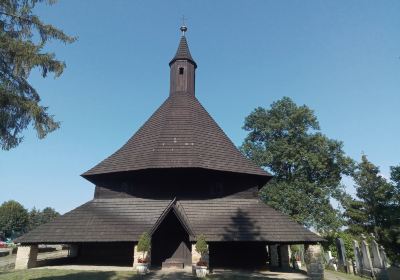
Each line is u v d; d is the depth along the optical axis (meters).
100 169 20.19
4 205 76.62
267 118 39.66
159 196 18.91
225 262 18.17
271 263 21.88
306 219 34.62
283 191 35.91
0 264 22.17
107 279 13.41
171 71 25.45
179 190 18.98
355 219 36.62
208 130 21.94
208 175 19.44
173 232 18.42
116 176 19.95
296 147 36.78
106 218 17.94
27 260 16.91
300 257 24.22
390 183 34.69
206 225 17.38
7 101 10.70
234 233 16.83
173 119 21.77
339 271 23.36
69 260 19.95
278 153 36.59
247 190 19.88
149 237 16.08
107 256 18.39
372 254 19.89
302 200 34.88
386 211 33.62
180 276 14.57
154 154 19.33
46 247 34.12
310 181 37.38
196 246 15.41
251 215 18.30
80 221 17.72
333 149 37.56
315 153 37.03
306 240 16.72
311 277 16.00
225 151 20.89
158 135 20.70
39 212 93.81
